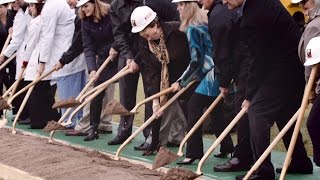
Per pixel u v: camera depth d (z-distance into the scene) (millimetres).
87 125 11492
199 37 8656
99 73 10664
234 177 8297
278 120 8156
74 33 11211
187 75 8805
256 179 7766
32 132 11969
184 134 10172
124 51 10047
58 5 11711
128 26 10023
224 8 8234
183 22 8680
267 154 7359
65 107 10531
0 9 13688
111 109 9289
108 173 8078
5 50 12898
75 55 11297
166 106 9164
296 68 7648
